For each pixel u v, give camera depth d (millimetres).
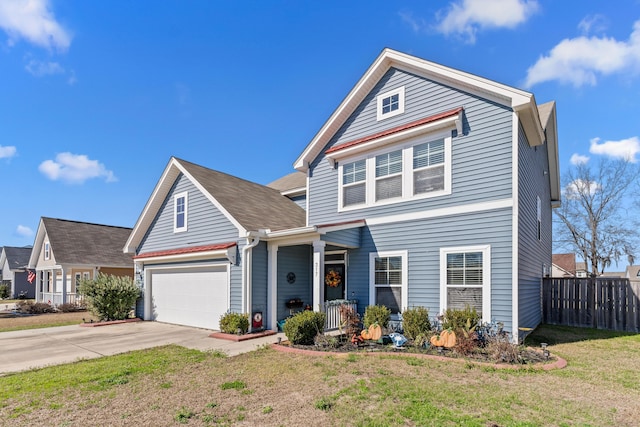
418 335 8258
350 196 11359
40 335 11180
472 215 8820
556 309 12359
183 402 4922
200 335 10430
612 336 9758
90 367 6883
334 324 9688
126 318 14406
